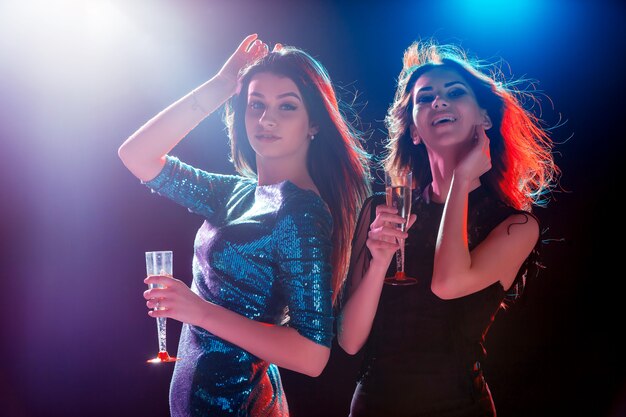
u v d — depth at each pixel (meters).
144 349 5.97
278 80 2.33
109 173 5.93
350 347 2.50
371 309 2.40
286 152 2.33
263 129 2.31
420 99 2.65
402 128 2.82
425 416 2.35
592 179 5.46
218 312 2.07
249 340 2.07
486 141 2.46
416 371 2.38
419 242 2.57
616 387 5.49
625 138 5.32
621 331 5.51
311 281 2.12
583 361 5.55
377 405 2.40
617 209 5.46
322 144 2.41
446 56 2.76
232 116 2.59
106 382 5.95
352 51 5.35
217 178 2.52
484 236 2.52
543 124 5.32
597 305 5.57
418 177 2.84
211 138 5.62
